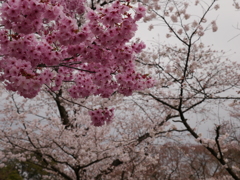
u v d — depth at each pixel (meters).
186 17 5.03
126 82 3.11
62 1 4.43
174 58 6.19
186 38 5.33
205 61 6.98
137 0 4.69
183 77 5.21
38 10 2.14
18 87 2.42
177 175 11.76
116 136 8.35
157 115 8.14
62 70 3.71
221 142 5.04
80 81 3.81
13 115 6.39
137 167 7.68
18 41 2.45
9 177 9.48
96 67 3.40
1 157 6.25
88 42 2.60
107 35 2.47
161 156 11.66
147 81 3.43
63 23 2.37
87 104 7.70
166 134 5.71
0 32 2.46
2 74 2.75
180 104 5.38
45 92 7.69
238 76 6.62
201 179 10.98
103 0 6.92
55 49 2.72
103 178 8.09
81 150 5.86
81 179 7.08
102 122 4.00
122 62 3.01
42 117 6.77
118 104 8.02
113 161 7.55
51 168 6.36
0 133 6.27
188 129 5.49
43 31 3.11
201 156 12.70
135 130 8.22
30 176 10.34
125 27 2.40
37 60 2.67
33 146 6.52
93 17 2.36
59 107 8.02
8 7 2.13
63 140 6.30
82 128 7.05
